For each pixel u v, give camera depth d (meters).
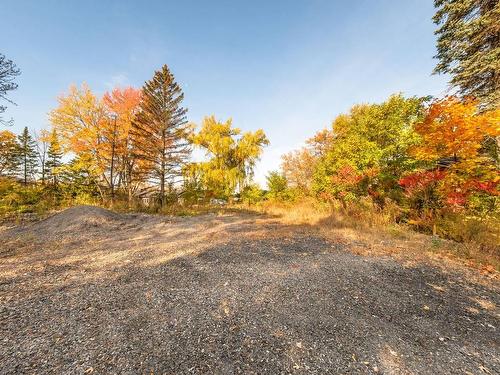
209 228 9.75
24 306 3.29
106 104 19.06
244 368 2.20
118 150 19.89
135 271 4.74
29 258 5.66
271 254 5.86
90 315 3.09
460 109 6.94
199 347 2.49
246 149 22.52
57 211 14.15
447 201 7.72
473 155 7.09
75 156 19.08
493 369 2.24
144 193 22.31
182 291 3.84
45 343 2.50
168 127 20.03
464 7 9.62
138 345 2.50
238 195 22.02
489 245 6.17
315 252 6.04
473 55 9.64
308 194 16.92
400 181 9.00
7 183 14.75
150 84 19.27
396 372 2.19
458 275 4.59
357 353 2.45
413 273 4.68
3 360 2.23
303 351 2.46
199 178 21.86
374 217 9.73
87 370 2.12
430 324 3.01
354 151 11.81
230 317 3.09
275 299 3.61
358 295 3.77
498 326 2.98
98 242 7.44
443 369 2.24
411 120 10.20
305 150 23.12
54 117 17.94
